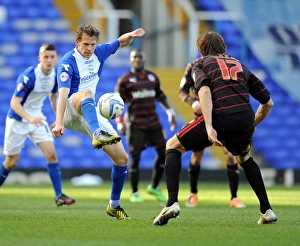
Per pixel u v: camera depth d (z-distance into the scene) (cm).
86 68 2638
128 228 2412
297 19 8600
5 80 8025
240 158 2545
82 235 2212
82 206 3753
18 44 8344
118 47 2777
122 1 9500
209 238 2145
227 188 6103
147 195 5159
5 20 8481
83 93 2556
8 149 3816
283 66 8400
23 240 2083
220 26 8675
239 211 3438
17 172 7350
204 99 2369
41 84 3700
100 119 2642
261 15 8600
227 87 2420
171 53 8881
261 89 2519
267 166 7775
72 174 7506
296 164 7781
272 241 2094
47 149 3753
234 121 2395
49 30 8500
